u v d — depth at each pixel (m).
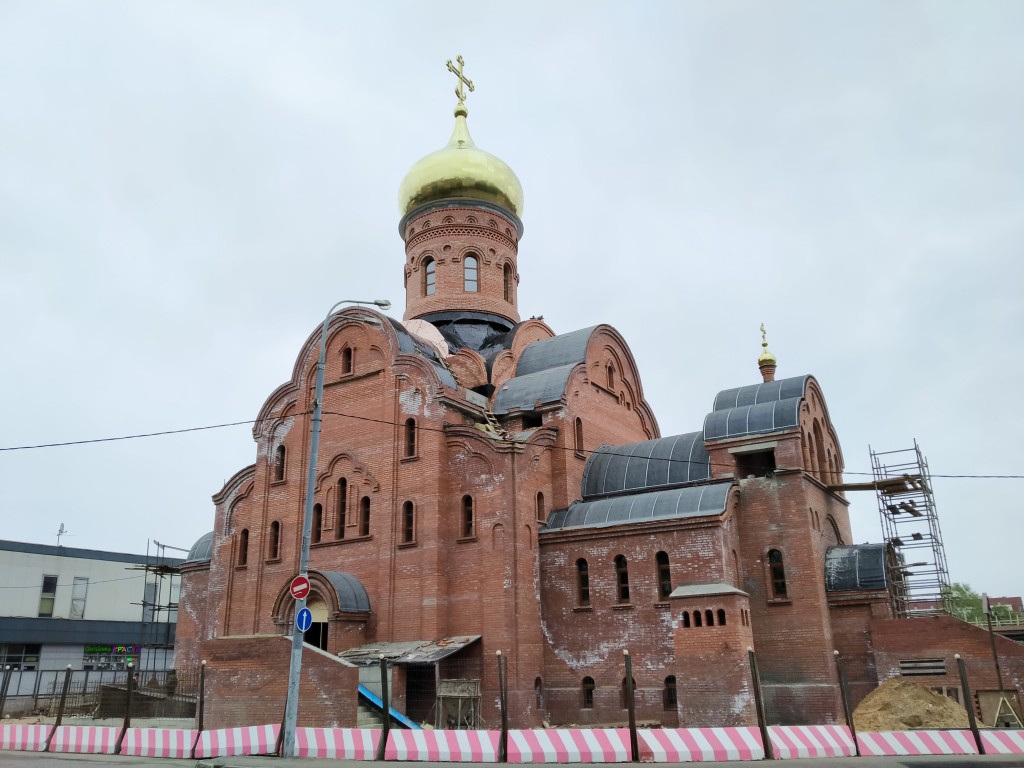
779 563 30.97
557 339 40.12
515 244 46.69
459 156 45.44
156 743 22.25
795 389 33.72
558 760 18.52
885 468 36.00
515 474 31.53
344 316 37.00
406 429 33.84
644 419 42.88
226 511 39.09
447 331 43.25
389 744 19.58
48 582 54.16
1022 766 16.45
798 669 29.42
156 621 56.59
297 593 20.98
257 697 25.77
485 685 29.50
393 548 32.44
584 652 30.75
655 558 30.31
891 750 18.47
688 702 26.77
